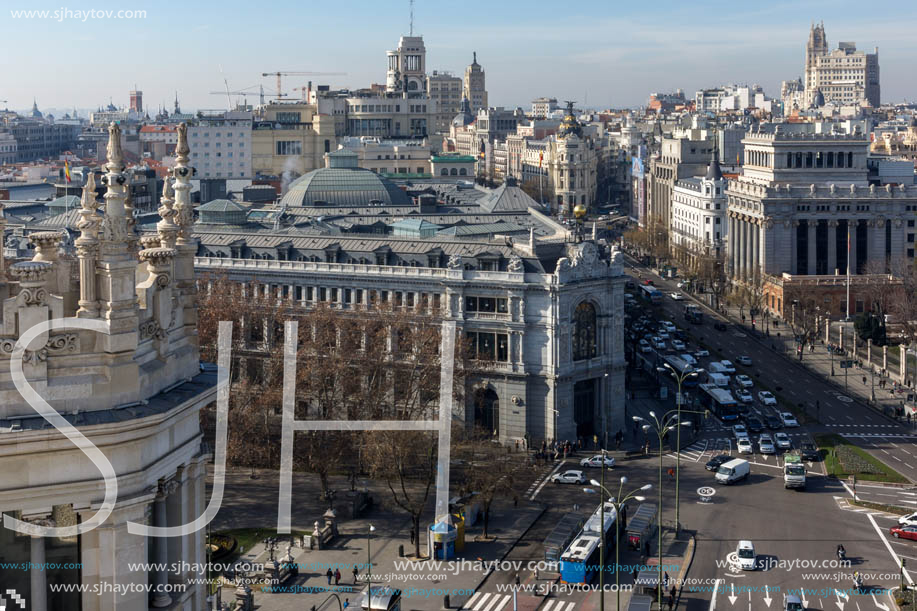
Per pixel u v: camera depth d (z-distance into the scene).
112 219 37.03
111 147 37.03
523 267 190.62
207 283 192.00
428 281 194.88
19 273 35.47
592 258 193.12
